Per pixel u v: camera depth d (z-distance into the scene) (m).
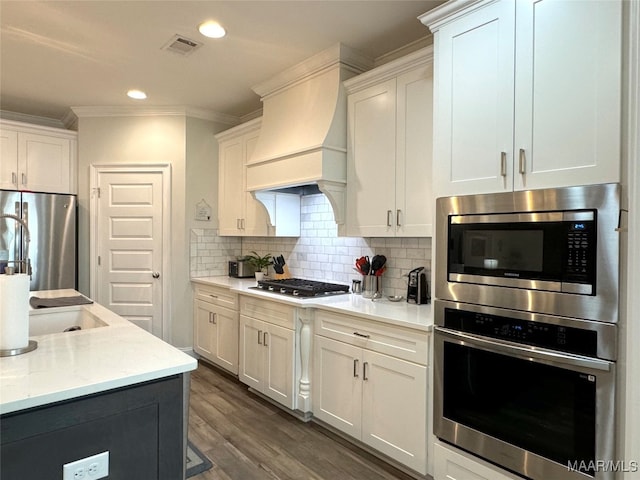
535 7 1.66
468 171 1.89
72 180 4.13
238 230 4.07
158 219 4.16
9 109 4.14
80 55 2.93
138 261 4.17
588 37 1.51
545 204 1.60
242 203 4.00
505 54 1.75
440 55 2.02
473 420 1.84
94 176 4.14
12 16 2.41
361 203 2.74
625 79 1.42
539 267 1.62
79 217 4.15
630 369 1.36
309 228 3.67
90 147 4.14
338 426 2.52
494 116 1.79
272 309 3.00
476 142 1.86
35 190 3.94
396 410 2.17
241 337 3.36
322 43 2.74
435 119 2.04
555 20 1.60
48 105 4.03
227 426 2.73
